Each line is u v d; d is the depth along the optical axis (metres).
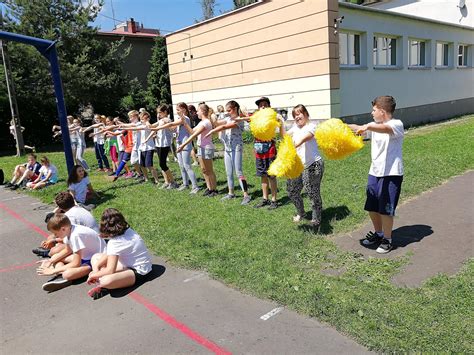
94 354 3.14
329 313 3.32
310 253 4.52
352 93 13.67
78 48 20.66
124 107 22.59
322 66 12.34
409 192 6.52
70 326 3.57
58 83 7.31
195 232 5.50
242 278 4.09
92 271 4.33
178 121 7.51
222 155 12.07
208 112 7.08
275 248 4.71
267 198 6.46
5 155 17.94
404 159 8.97
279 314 3.44
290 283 3.85
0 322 3.72
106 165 11.29
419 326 3.04
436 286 3.61
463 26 19.45
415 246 4.51
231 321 3.40
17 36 6.75
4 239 6.11
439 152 9.68
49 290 4.25
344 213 5.71
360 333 3.03
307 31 12.51
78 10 20.72
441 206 5.80
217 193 7.49
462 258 4.13
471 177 7.30
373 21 14.23
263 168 6.15
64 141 7.56
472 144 10.48
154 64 23.48
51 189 9.20
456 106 20.61
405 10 23.20
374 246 4.63
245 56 14.75
